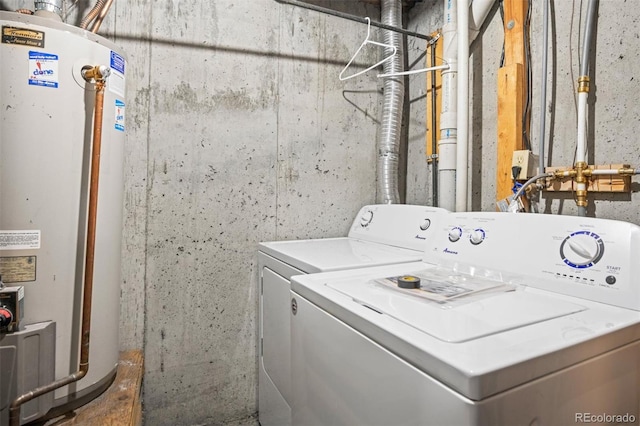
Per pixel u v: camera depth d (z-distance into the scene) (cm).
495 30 156
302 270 127
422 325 68
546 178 126
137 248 157
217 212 171
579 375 62
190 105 165
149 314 160
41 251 95
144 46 157
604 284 83
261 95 179
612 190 109
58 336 98
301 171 189
